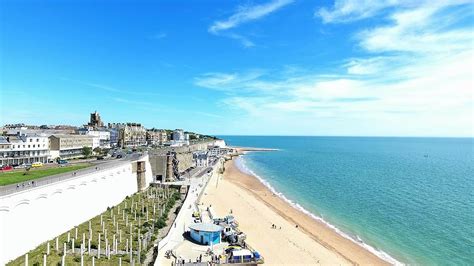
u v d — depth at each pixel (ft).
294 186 546.26
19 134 476.13
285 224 324.80
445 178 634.02
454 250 264.93
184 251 231.91
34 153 456.45
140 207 332.39
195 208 350.43
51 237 225.97
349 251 261.85
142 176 423.23
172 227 273.75
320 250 260.01
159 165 482.69
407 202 428.97
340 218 355.77
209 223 271.08
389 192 494.59
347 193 488.02
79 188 267.80
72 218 254.68
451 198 453.17
